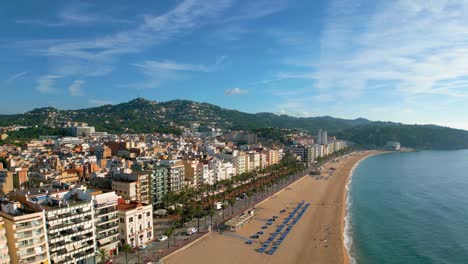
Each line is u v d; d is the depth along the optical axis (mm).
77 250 121000
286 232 175125
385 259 149875
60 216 116688
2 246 100062
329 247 155250
